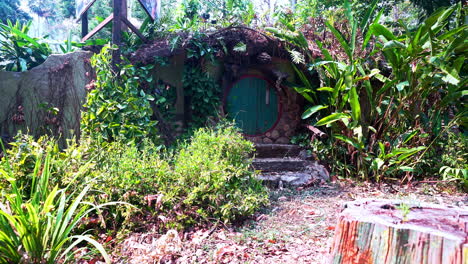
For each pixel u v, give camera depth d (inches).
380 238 59.9
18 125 198.1
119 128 185.0
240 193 134.2
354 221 62.9
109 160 133.4
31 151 124.4
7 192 113.3
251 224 126.6
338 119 202.4
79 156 131.4
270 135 250.1
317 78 240.8
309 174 204.1
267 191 165.8
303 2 278.5
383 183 199.6
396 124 214.7
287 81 246.1
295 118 253.0
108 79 186.1
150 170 128.6
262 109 249.9
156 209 119.0
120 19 195.9
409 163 203.9
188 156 146.6
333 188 188.2
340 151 218.5
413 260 56.2
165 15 226.4
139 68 201.9
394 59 190.4
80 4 216.7
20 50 220.8
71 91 198.8
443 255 53.6
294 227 124.2
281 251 104.2
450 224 60.4
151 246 104.4
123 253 103.9
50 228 85.8
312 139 224.8
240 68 231.3
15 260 78.5
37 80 198.8
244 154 158.2
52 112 195.8
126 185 121.5
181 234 114.6
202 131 170.7
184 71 215.0
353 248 62.6
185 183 130.1
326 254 90.9
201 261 97.4
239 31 221.0
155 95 210.1
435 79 185.3
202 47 209.6
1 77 197.6
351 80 193.9
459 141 206.2
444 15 175.3
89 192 118.0
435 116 207.3
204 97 218.1
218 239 112.5
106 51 185.8
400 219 63.4
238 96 243.6
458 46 181.5
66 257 86.9
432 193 182.9
